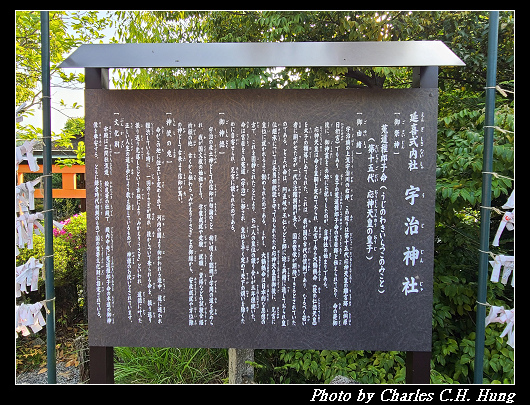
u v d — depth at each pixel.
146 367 2.35
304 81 2.50
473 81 2.59
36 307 1.70
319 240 1.73
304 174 1.72
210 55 1.62
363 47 1.63
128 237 1.75
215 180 1.74
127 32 2.77
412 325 1.71
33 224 1.76
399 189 1.70
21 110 2.02
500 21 2.30
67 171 4.23
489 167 1.65
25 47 2.76
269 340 1.75
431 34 2.59
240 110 1.72
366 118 1.70
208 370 2.48
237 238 1.74
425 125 1.68
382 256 1.71
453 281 2.16
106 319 1.76
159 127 1.73
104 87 1.77
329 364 2.31
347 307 1.73
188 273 1.75
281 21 2.24
